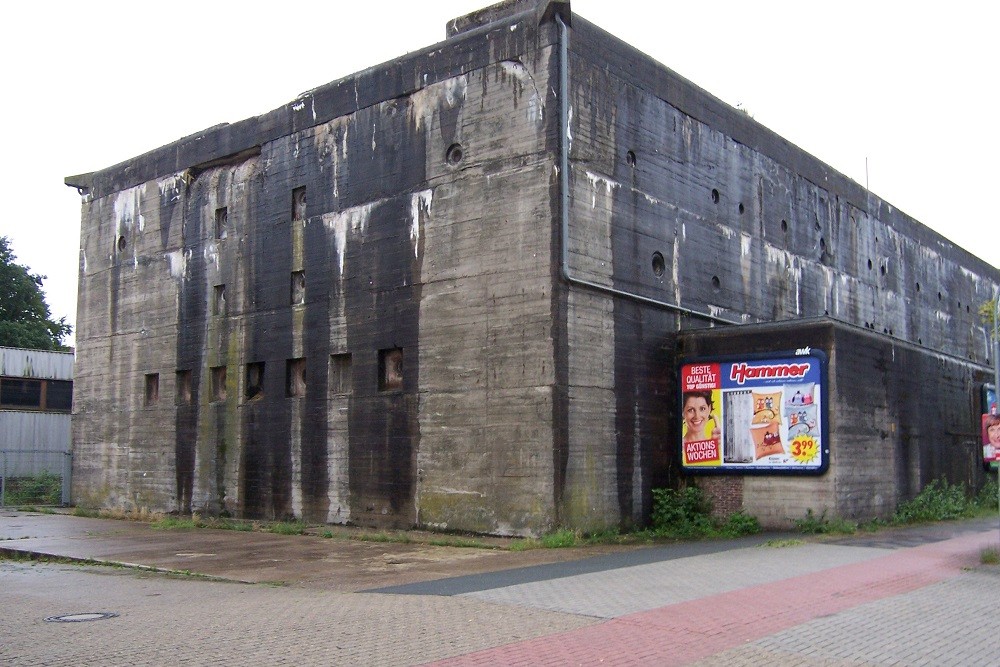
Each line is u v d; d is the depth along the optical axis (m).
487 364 20.88
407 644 9.29
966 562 15.37
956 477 28.61
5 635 10.39
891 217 37.06
